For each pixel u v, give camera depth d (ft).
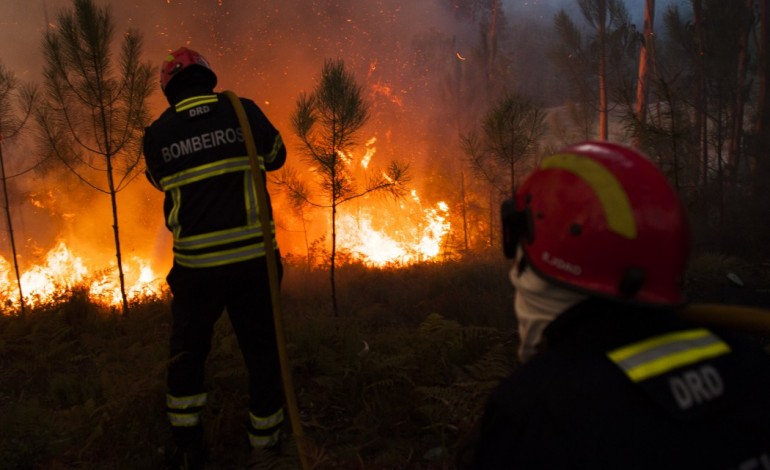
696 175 30.66
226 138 9.30
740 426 3.35
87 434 10.67
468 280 23.27
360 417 10.80
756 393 3.53
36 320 17.37
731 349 3.71
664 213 3.48
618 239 3.45
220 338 14.38
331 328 14.94
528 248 3.85
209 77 9.88
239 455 10.17
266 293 9.53
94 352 15.28
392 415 10.95
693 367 3.45
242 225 9.21
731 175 32.22
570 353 3.52
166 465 9.69
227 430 10.50
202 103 9.34
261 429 9.57
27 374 13.99
